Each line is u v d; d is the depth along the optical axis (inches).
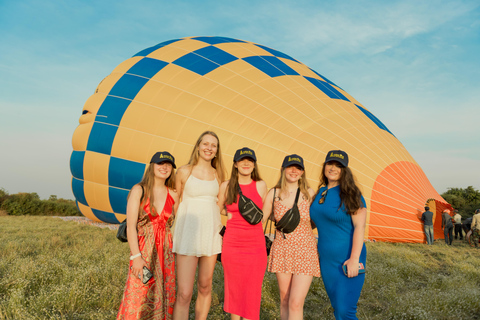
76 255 276.5
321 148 407.5
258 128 410.0
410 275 264.5
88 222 618.5
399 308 180.5
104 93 471.2
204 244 142.9
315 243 144.6
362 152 422.6
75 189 496.4
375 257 305.7
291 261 138.4
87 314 163.5
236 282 141.8
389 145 451.2
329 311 185.2
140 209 138.0
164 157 139.7
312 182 391.5
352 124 446.3
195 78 446.0
